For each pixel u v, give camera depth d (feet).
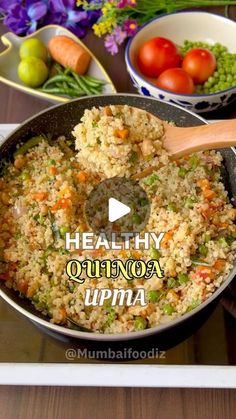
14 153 2.10
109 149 1.86
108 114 1.92
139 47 2.73
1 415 1.76
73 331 1.66
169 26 2.78
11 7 2.86
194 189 2.01
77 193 1.99
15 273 1.91
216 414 1.74
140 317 1.79
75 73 2.66
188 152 1.91
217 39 2.79
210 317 1.92
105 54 2.79
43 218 1.96
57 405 1.77
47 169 2.07
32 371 1.75
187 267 1.85
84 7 2.80
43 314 1.82
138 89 2.60
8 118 2.55
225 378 1.72
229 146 1.87
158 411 1.75
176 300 1.81
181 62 2.71
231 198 2.04
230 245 1.89
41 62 2.62
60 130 2.15
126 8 2.74
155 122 1.93
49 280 1.88
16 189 2.06
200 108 2.50
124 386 1.74
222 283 1.77
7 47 2.86
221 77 2.63
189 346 1.85
